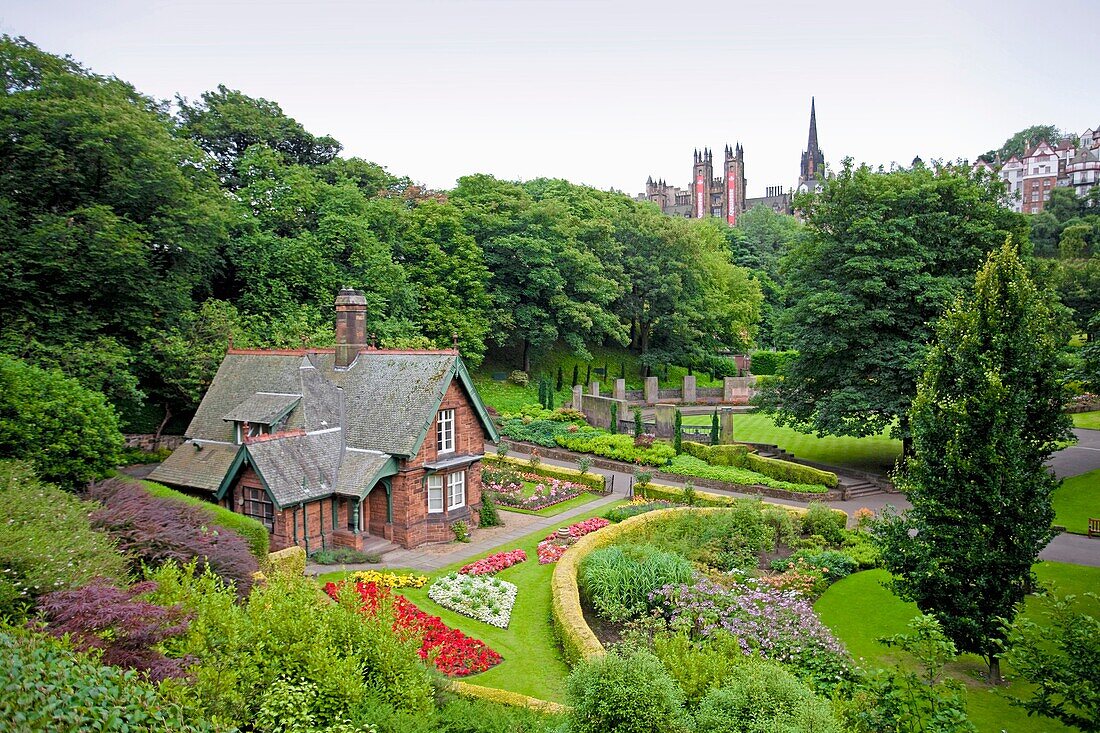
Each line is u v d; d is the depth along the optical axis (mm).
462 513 30578
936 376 19469
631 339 83312
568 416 53906
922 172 43688
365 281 48750
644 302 75875
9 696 7117
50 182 32812
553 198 75750
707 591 21344
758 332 97500
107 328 35906
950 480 18312
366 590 22094
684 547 26781
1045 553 29469
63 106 32219
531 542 29766
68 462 22453
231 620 12328
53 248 31109
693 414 64938
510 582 24891
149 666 10305
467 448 31297
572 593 21703
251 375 31578
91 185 34406
